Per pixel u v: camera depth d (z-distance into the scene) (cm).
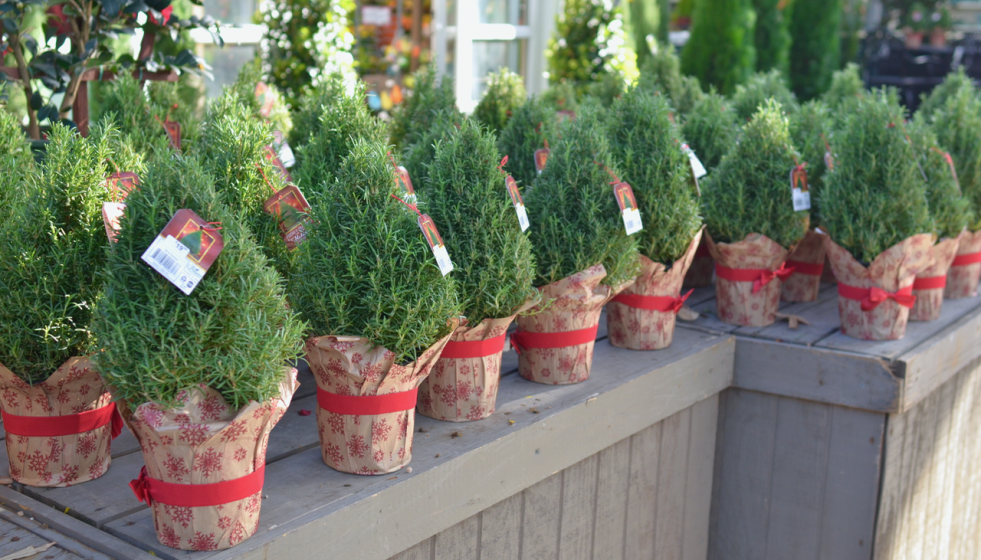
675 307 260
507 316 196
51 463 167
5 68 274
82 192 158
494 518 203
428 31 898
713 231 284
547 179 222
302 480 172
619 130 248
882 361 254
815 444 274
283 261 182
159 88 284
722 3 618
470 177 187
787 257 287
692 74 638
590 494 234
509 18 599
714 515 300
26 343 155
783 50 703
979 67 980
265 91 296
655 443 257
